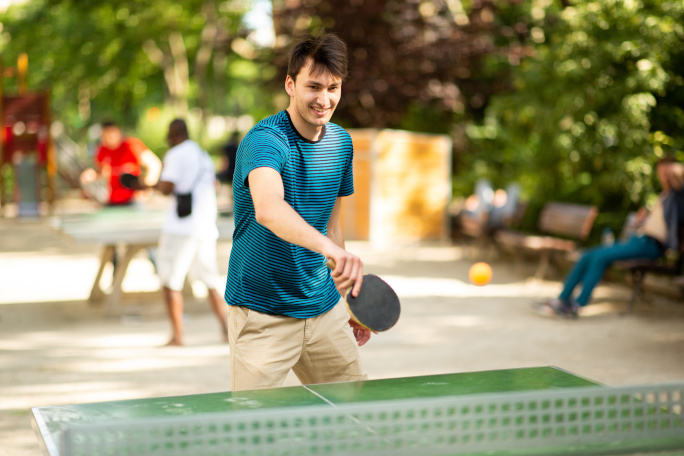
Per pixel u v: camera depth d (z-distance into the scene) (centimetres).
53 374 573
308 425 195
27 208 1848
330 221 329
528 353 630
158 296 861
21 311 823
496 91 1555
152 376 566
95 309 838
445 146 1445
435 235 1448
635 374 560
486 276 867
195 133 3247
